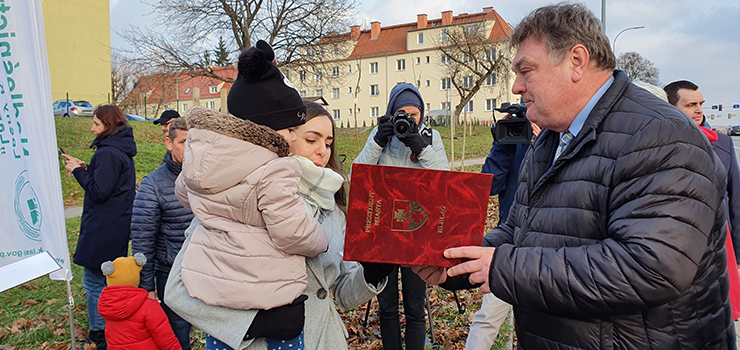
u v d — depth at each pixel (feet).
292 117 5.64
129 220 11.34
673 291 3.86
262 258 5.05
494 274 4.40
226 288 5.00
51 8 58.80
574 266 4.13
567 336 4.67
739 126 175.32
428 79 157.38
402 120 9.37
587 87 4.75
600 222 4.44
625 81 4.71
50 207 9.00
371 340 12.39
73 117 58.39
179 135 9.54
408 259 4.68
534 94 4.91
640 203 4.06
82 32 62.13
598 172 4.45
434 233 4.67
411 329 9.61
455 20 154.10
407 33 160.25
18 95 8.81
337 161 7.09
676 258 3.82
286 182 5.04
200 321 5.24
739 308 9.50
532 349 5.03
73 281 17.89
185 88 178.70
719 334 4.66
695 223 3.94
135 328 8.29
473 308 14.30
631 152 4.21
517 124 10.37
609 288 3.96
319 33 70.90
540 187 4.98
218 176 4.85
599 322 4.51
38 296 16.14
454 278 5.44
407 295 9.59
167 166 10.04
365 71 167.02
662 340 4.36
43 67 8.89
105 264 8.21
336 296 6.45
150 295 9.79
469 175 4.62
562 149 5.09
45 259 8.98
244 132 4.89
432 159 9.53
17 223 9.07
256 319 5.16
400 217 4.64
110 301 8.02
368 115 167.22
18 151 8.96
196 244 5.32
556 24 4.66
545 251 4.35
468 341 10.03
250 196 4.93
